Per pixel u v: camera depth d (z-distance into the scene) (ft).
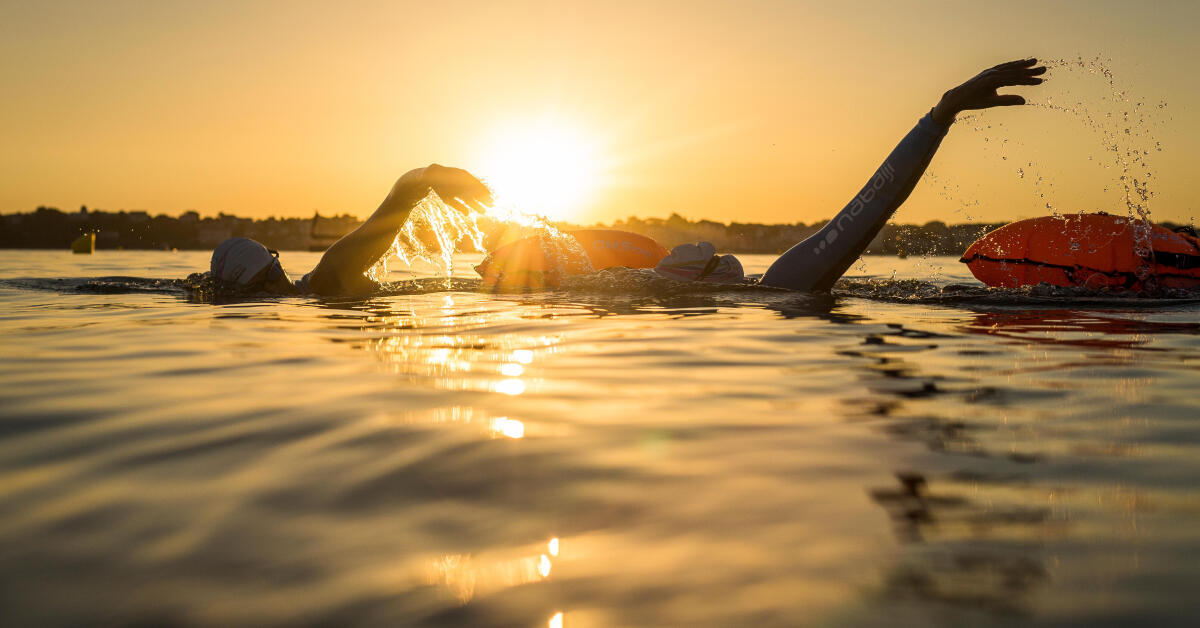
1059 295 17.11
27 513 4.07
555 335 11.03
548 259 19.49
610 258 20.80
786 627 2.94
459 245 18.81
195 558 3.53
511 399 6.80
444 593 3.21
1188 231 18.44
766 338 10.75
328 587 3.25
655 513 4.11
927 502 4.26
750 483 4.58
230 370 8.13
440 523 3.96
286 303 15.74
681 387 7.41
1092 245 17.84
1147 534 3.81
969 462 4.99
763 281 18.10
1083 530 3.86
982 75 15.25
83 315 13.55
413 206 16.85
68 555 3.56
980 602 3.12
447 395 6.92
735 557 3.56
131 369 8.20
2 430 5.72
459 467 4.86
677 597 3.18
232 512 4.09
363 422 5.92
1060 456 5.12
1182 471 4.80
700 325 12.22
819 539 3.76
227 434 5.57
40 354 9.23
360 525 3.92
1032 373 8.08
